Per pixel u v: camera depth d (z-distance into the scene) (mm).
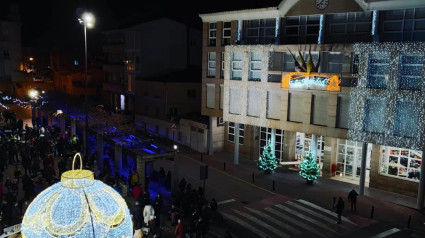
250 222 23734
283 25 33219
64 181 11188
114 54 58844
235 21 35406
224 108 36438
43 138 36312
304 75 30672
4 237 15422
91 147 37344
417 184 28094
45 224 10680
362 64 27906
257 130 37500
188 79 47219
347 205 26859
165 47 52125
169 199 26562
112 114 48688
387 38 27984
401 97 26391
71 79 69562
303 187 30375
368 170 32344
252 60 34469
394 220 24547
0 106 62094
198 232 20203
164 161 36656
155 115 47844
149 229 19703
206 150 39875
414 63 26172
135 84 51438
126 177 30078
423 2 25641
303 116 31750
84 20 26828
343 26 30156
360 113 28312
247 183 31109
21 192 26297
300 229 22953
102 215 10961
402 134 26906
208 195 28203
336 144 32500
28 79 75750
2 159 30188
